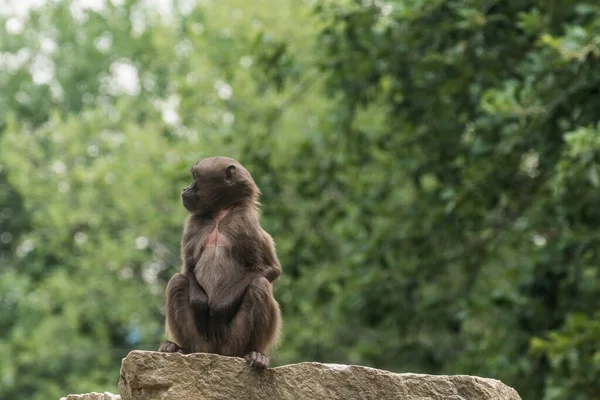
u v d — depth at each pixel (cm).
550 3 2675
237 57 4256
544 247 2811
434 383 1417
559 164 2317
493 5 2797
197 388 1338
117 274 5234
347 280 3378
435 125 3105
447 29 2889
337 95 3919
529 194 3019
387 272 3238
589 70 2461
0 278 5559
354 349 4141
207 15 4669
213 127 4525
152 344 5416
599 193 2716
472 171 2770
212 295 1435
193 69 4569
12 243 6606
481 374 2984
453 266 3781
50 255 6384
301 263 3366
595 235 2692
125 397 1351
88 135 5384
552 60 2448
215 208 1505
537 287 2783
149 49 6238
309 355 4341
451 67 2970
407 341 3566
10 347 5103
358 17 3069
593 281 2712
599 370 2531
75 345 5200
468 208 2928
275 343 1450
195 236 1495
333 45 3164
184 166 3122
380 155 3794
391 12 3038
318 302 3466
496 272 3778
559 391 2570
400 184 3562
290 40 4359
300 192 3378
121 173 4712
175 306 1446
